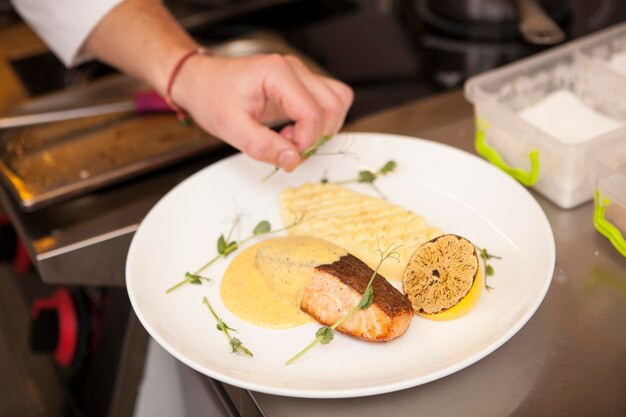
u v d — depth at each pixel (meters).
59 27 0.91
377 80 1.03
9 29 1.24
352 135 0.84
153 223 0.76
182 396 0.92
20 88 1.11
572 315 0.68
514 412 0.61
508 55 1.04
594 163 0.72
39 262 0.81
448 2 1.09
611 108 0.85
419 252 0.70
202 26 1.20
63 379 1.02
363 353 0.64
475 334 0.64
